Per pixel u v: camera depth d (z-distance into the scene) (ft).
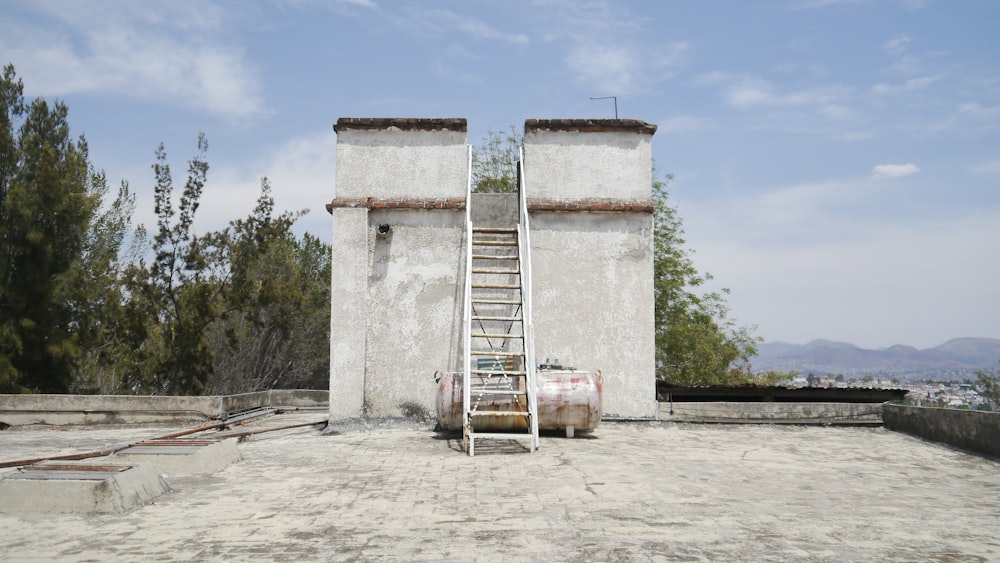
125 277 83.46
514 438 30.66
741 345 98.89
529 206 40.16
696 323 94.94
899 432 37.88
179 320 84.84
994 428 30.25
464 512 19.77
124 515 19.49
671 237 93.45
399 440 33.42
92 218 87.97
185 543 16.80
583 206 40.16
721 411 40.29
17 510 19.61
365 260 39.60
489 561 15.44
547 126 40.88
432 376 39.22
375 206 39.96
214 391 101.65
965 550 16.57
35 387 68.44
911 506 21.11
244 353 108.06
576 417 33.60
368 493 22.24
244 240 90.12
